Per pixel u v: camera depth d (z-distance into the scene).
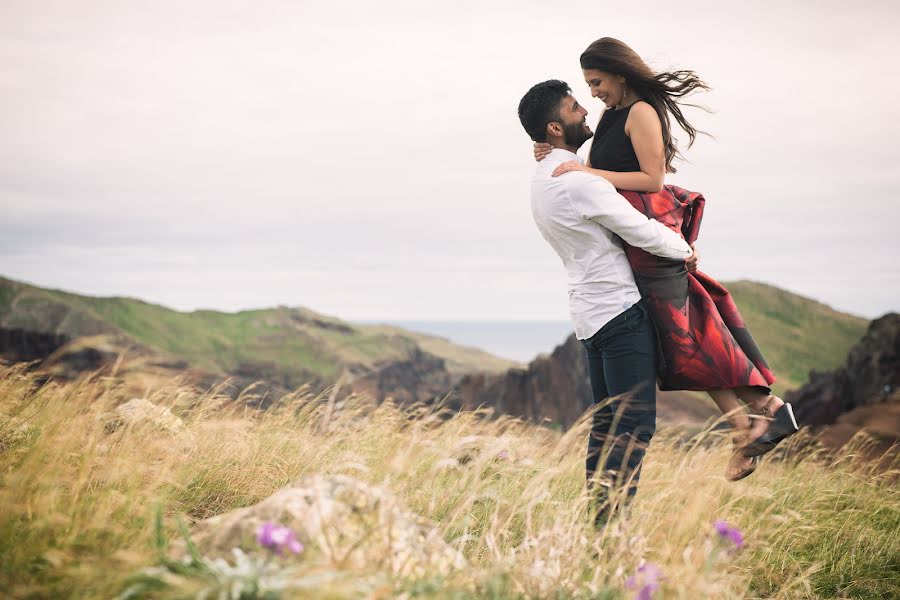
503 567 2.76
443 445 4.29
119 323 147.50
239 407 5.27
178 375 5.08
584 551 3.09
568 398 66.88
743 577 3.52
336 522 2.58
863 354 28.95
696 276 4.23
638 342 3.98
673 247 3.90
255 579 2.03
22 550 2.49
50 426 3.61
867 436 7.20
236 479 3.97
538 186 4.14
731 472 4.11
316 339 162.25
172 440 4.16
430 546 2.72
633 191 4.06
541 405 66.75
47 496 2.80
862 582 4.21
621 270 4.01
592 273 4.04
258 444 4.54
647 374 4.00
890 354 28.05
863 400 28.11
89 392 4.04
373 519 2.66
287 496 2.67
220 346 154.38
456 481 3.90
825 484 5.66
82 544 2.57
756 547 4.04
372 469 3.96
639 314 3.99
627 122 4.03
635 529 3.38
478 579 2.60
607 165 4.16
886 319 29.06
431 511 3.51
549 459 4.38
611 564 3.00
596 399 4.36
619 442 3.87
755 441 4.02
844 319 100.38
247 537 2.51
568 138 4.18
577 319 4.14
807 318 100.44
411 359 166.25
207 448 4.27
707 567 2.72
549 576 2.79
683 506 3.65
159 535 2.38
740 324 4.21
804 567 4.13
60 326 121.56
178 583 2.04
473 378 69.31
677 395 42.41
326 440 4.84
